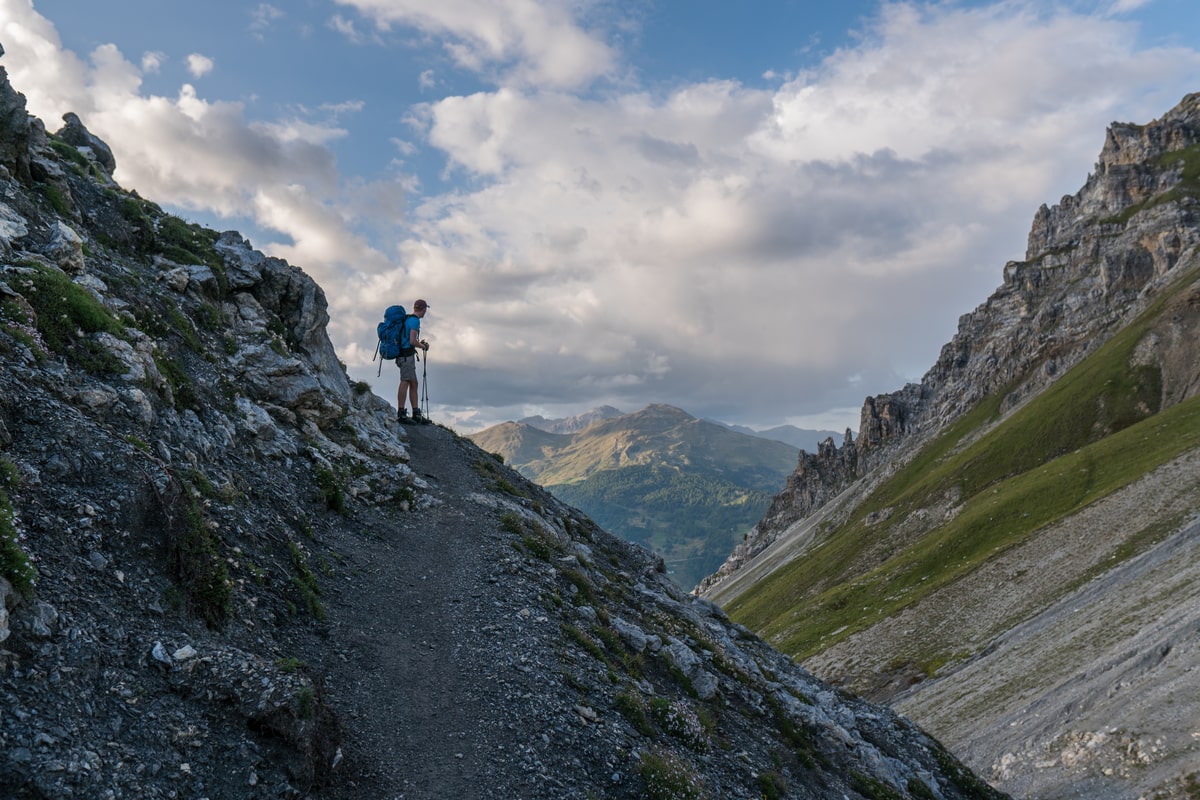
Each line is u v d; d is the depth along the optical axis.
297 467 22.72
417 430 37.34
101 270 22.84
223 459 19.47
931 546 184.62
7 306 15.86
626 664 19.75
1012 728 67.31
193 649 11.40
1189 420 167.25
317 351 33.75
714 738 19.17
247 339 28.44
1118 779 48.81
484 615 18.66
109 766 8.86
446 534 24.06
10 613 9.66
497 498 29.28
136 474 13.41
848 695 36.44
